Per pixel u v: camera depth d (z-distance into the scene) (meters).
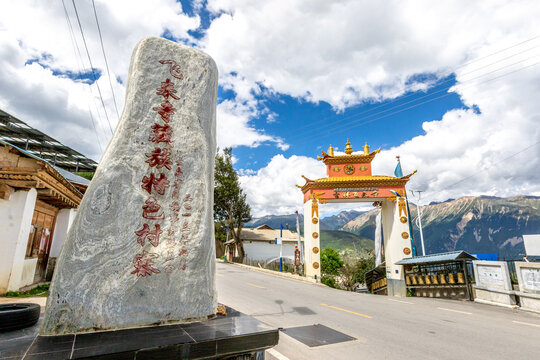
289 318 7.82
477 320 8.16
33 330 3.19
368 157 18.23
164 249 3.70
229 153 31.55
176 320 3.57
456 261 13.08
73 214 11.72
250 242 36.19
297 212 23.11
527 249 13.83
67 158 22.98
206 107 4.55
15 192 7.94
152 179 3.87
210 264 4.05
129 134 3.90
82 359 2.49
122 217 3.57
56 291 3.14
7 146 7.79
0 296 7.29
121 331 3.20
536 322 8.02
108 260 3.38
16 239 7.71
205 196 4.17
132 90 4.09
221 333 3.29
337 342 5.79
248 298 10.49
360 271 24.17
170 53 4.46
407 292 15.96
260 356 3.77
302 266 22.19
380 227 20.28
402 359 4.89
